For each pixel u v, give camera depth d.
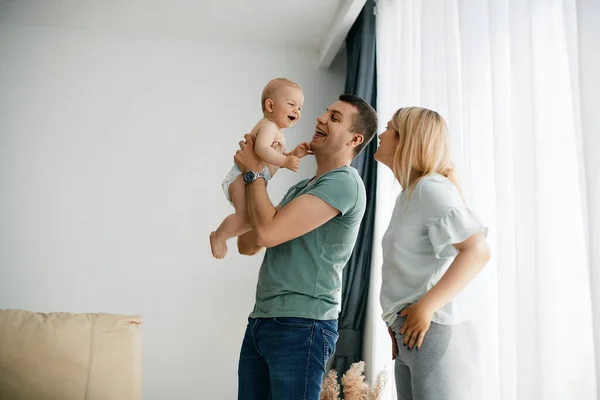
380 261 3.72
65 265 4.37
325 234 2.06
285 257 2.06
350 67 4.39
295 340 1.97
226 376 4.33
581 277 1.83
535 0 2.04
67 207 4.45
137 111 4.64
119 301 4.36
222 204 4.55
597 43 1.69
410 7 3.43
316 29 4.60
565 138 1.92
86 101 4.61
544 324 1.85
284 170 4.63
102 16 4.53
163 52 4.74
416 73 3.25
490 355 2.26
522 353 1.94
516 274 2.00
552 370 1.82
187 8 4.39
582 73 1.71
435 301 1.77
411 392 1.92
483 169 2.42
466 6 2.56
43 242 4.38
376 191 3.91
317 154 2.25
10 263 4.33
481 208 2.40
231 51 4.80
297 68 4.83
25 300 4.30
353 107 2.21
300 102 2.27
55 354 2.63
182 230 4.49
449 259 1.91
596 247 1.63
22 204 4.42
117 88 4.66
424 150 2.02
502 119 2.22
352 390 3.23
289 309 1.99
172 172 4.57
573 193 1.88
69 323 2.72
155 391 4.26
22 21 4.61
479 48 2.50
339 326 3.94
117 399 2.69
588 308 1.80
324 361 1.99
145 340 4.32
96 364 2.69
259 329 2.04
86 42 4.70
